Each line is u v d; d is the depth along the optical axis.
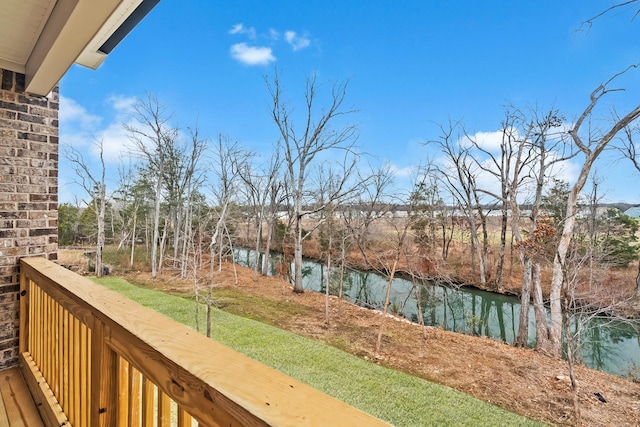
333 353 6.50
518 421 4.54
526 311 9.17
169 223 16.28
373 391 5.07
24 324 2.34
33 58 2.20
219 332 7.25
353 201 14.01
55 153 2.63
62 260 14.87
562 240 8.33
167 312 8.49
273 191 17.22
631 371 6.77
